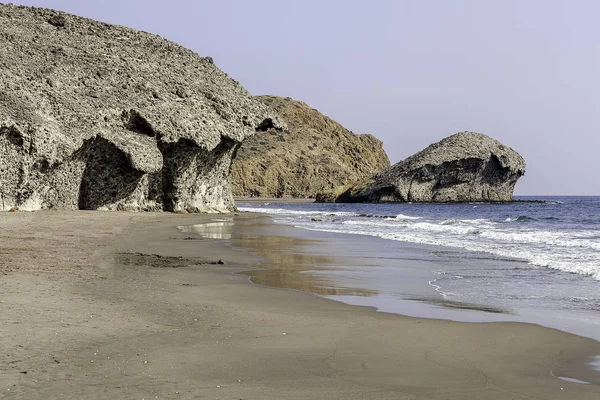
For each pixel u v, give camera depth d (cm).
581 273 1549
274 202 15375
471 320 956
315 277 1484
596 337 840
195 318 928
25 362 651
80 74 4678
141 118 4603
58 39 5197
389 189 13375
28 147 3684
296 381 614
